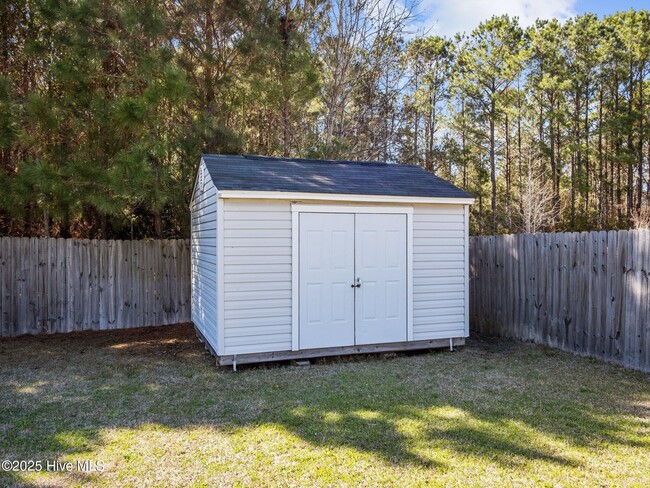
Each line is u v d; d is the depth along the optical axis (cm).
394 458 331
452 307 684
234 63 930
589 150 2092
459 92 2167
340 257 622
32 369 586
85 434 378
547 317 686
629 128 1933
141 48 768
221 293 566
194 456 338
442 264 676
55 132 732
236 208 571
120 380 536
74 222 1008
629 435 367
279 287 592
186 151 819
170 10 888
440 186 705
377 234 641
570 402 444
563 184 2212
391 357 645
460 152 2191
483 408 429
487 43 2178
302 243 602
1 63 825
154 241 896
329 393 477
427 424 391
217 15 885
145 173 688
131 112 691
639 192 2061
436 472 311
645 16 1975
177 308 912
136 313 880
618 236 572
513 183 2305
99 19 749
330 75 1269
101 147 765
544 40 2128
